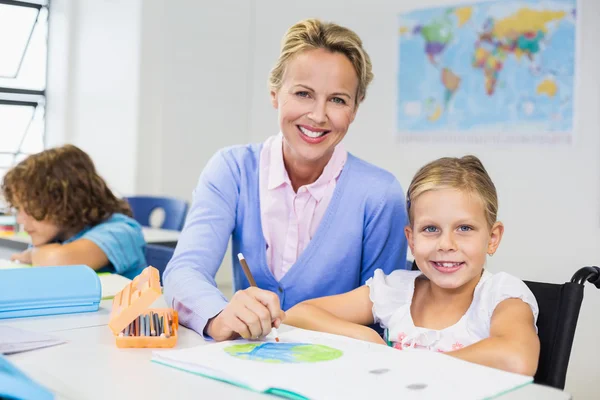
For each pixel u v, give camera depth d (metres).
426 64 3.47
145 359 0.92
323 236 1.41
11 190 1.83
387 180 1.45
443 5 3.39
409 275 1.33
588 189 2.99
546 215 3.13
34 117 4.21
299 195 1.40
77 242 1.78
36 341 0.99
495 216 1.25
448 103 3.40
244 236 1.42
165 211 2.99
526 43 3.14
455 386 0.79
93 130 4.04
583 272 1.15
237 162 1.44
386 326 1.29
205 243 1.33
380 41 3.65
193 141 4.07
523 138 3.17
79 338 1.03
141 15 3.80
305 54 1.26
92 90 4.03
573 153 3.03
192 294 1.13
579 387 2.98
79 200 1.85
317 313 1.22
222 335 1.03
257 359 0.89
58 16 4.12
